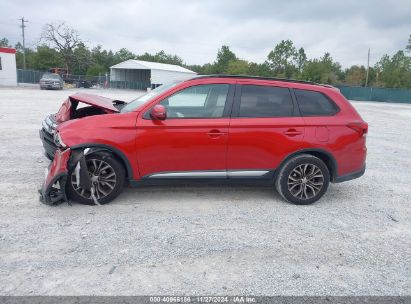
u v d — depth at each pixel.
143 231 3.91
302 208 4.90
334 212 4.83
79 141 4.34
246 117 4.74
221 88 4.77
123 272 3.12
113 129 4.41
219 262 3.36
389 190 6.05
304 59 87.88
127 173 4.63
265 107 4.84
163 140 4.51
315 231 4.16
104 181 4.55
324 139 4.93
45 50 74.44
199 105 4.72
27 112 14.00
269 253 3.58
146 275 3.09
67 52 63.81
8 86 36.28
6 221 3.98
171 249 3.55
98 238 3.70
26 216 4.13
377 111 28.05
